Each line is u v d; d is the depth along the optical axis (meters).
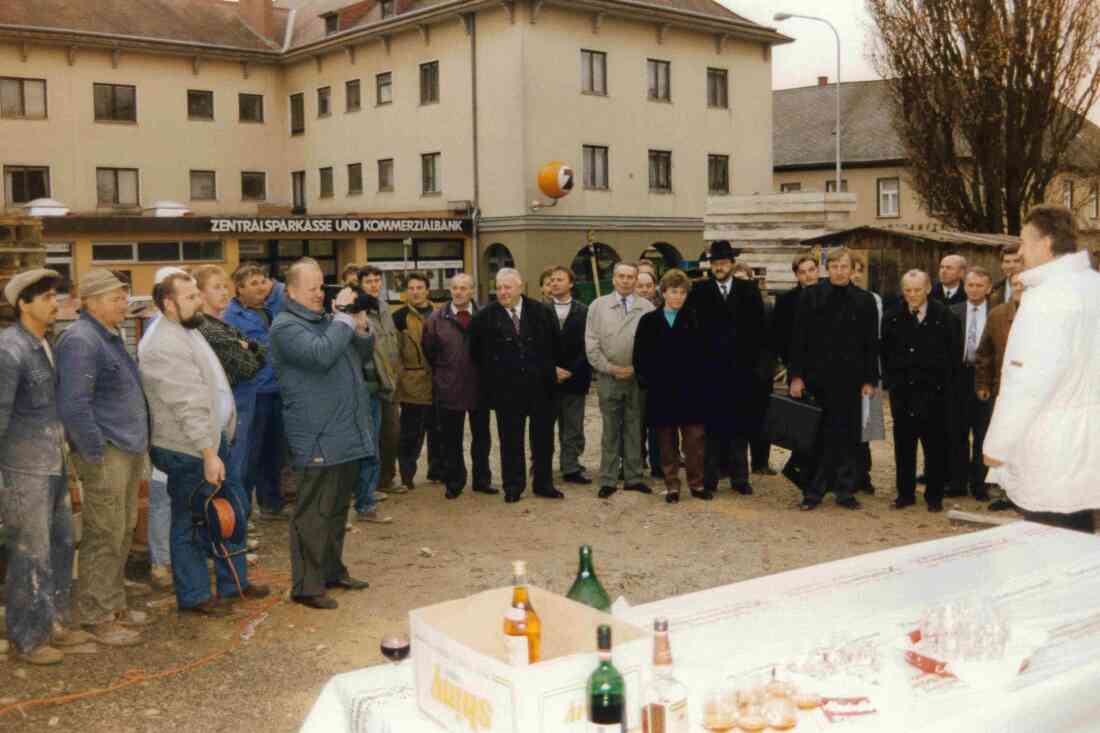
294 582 6.30
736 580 6.88
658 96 34.03
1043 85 24.53
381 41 34.94
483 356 8.97
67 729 4.65
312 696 5.04
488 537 7.99
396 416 9.34
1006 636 2.86
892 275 16.73
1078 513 4.48
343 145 37.12
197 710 4.87
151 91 36.59
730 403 8.96
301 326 6.06
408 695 2.66
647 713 2.29
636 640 2.33
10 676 5.20
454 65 32.47
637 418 9.26
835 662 2.71
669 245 34.75
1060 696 2.67
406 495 9.37
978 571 3.60
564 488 9.60
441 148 33.12
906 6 25.58
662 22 33.38
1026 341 4.27
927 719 2.49
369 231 29.11
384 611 6.29
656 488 9.63
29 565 5.26
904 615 3.18
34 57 34.31
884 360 8.70
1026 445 4.46
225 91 38.31
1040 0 24.11
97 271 5.53
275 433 8.34
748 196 19.36
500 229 31.31
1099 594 3.35
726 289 9.06
